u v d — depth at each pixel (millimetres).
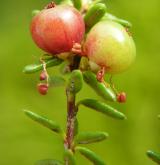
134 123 224
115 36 116
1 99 240
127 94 226
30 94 240
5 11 292
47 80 117
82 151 120
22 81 245
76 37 116
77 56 119
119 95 118
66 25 115
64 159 119
